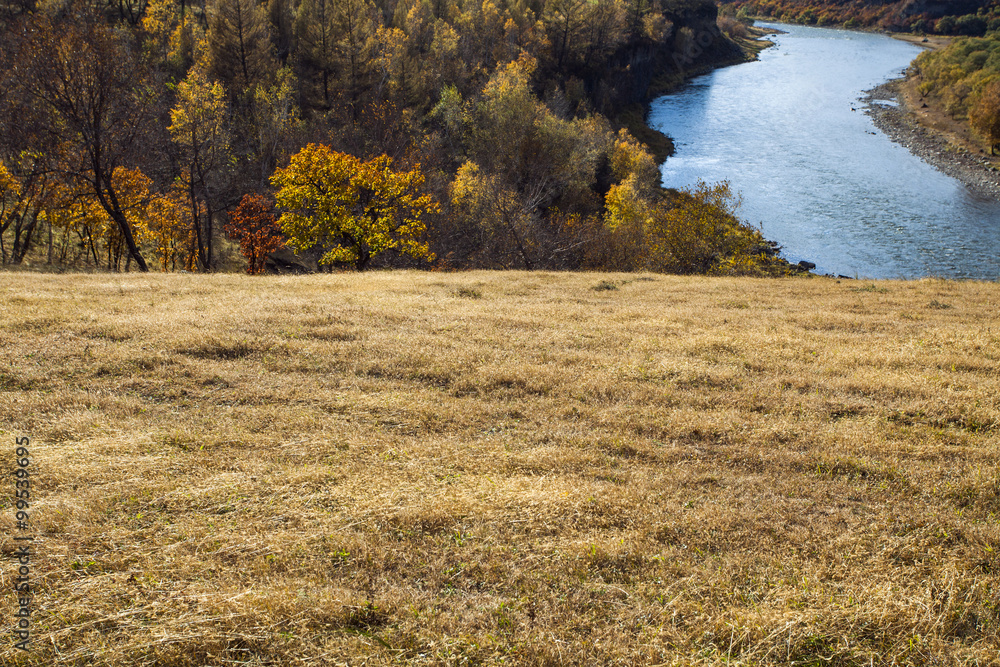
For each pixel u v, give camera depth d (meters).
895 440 8.48
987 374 10.97
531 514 6.59
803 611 5.25
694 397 9.77
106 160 27.16
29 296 14.52
